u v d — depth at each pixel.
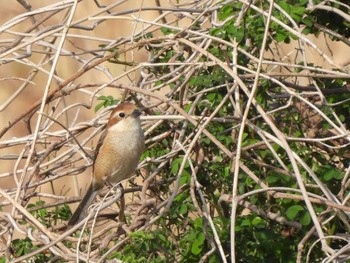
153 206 10.12
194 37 10.84
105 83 10.35
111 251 8.97
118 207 10.85
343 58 13.33
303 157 10.24
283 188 8.91
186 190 10.09
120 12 11.50
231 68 10.18
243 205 10.02
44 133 10.57
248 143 10.23
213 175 10.22
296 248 9.82
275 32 10.59
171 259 9.67
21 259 8.91
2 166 15.48
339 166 10.62
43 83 17.38
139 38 11.54
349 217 9.42
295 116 10.82
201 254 9.70
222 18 10.78
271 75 10.17
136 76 12.30
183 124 10.59
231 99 10.14
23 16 10.77
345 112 10.82
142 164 10.69
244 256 9.74
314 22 10.68
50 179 10.72
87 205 10.70
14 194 10.58
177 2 12.20
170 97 10.80
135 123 10.38
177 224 10.21
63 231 10.64
